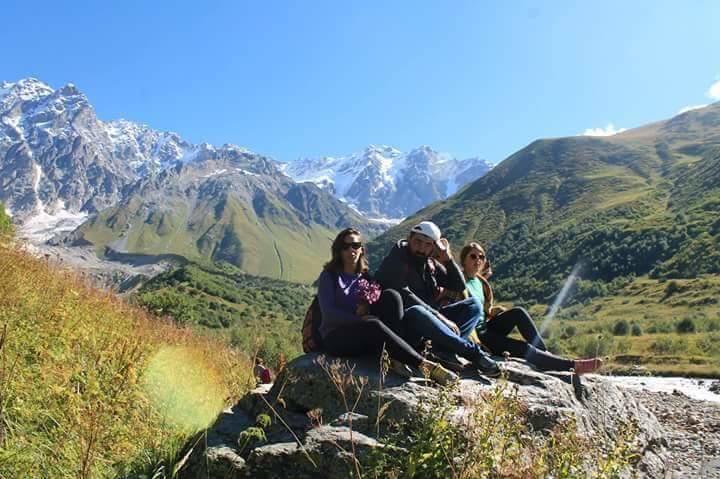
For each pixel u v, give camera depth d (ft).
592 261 473.26
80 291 32.24
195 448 17.61
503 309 27.20
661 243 445.78
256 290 532.73
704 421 31.32
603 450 17.46
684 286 357.61
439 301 24.39
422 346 21.25
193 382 23.62
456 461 14.60
